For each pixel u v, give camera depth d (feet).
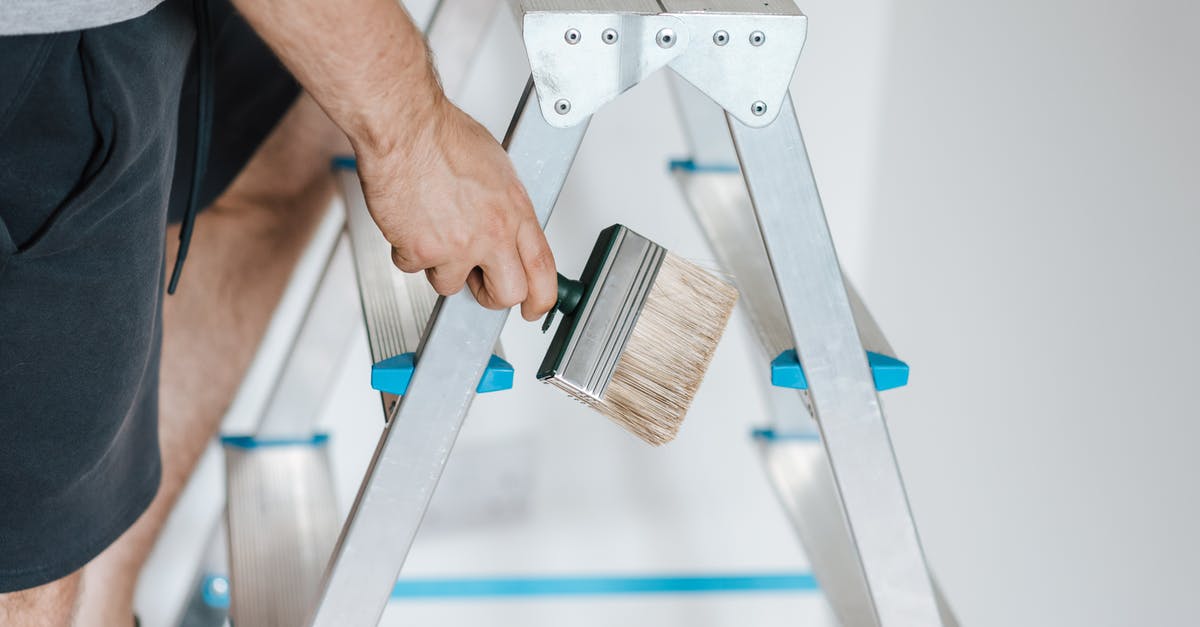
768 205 2.55
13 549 2.81
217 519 4.91
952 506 6.12
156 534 4.74
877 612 2.81
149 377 3.27
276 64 3.71
